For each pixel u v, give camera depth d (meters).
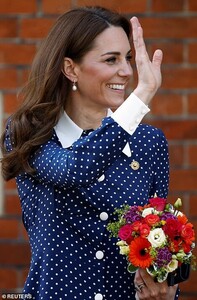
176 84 17.94
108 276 11.45
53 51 11.58
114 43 11.39
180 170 17.95
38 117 11.57
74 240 11.38
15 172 11.60
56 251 11.31
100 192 11.45
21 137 11.51
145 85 10.71
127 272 11.52
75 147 10.53
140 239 10.84
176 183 17.97
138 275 11.19
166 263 10.80
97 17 11.46
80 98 11.75
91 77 11.45
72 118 11.84
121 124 10.54
